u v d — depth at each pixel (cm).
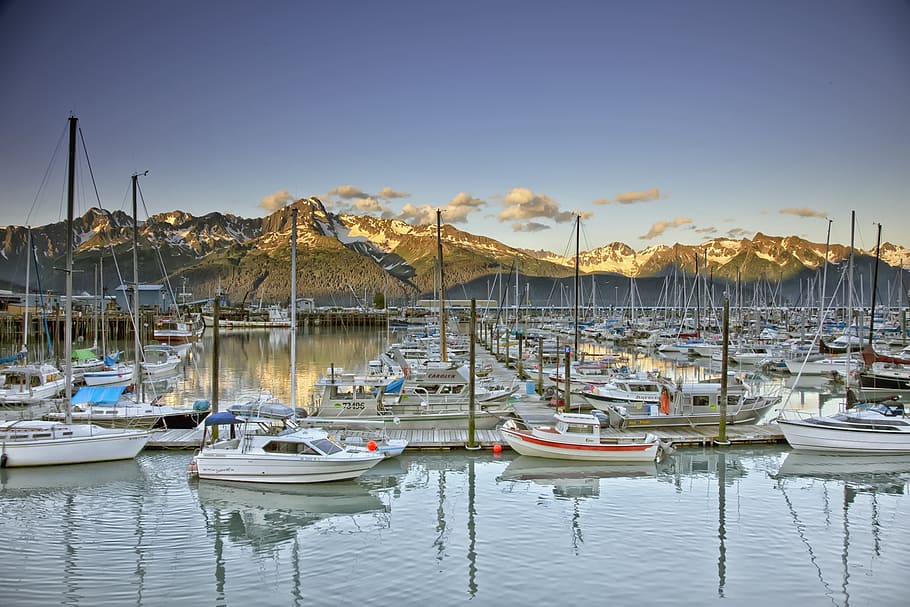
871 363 5994
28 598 1916
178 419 3931
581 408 4391
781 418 3769
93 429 3234
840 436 3444
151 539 2366
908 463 3353
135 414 3844
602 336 12988
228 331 16925
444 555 2233
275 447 2983
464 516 2611
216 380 3672
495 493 2892
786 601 1936
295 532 2441
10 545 2303
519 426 3738
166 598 1930
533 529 2469
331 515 2616
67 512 2611
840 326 12444
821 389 6238
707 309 15562
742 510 2680
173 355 8388
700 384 4316
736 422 3984
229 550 2273
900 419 3528
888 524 2536
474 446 3484
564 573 2094
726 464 3328
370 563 2173
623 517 2597
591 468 3256
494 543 2338
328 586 2009
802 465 3316
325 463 2916
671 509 2691
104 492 2838
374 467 3253
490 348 9238
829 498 2838
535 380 5912
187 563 2172
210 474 2962
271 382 6400
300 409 3816
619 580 2048
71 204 3356
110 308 15212
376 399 3878
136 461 3244
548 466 3288
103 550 2264
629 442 3375
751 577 2078
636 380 4466
